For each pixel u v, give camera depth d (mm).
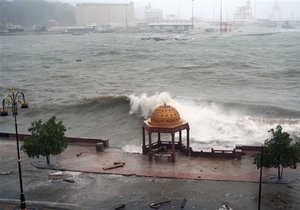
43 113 84250
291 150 43281
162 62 187375
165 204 39156
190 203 39344
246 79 126812
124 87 116750
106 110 83250
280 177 44562
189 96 96438
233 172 46688
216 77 132750
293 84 116438
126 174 46562
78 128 72125
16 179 46312
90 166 49375
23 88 120125
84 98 94125
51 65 189625
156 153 52938
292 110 78750
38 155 49000
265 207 38406
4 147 58250
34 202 40000
